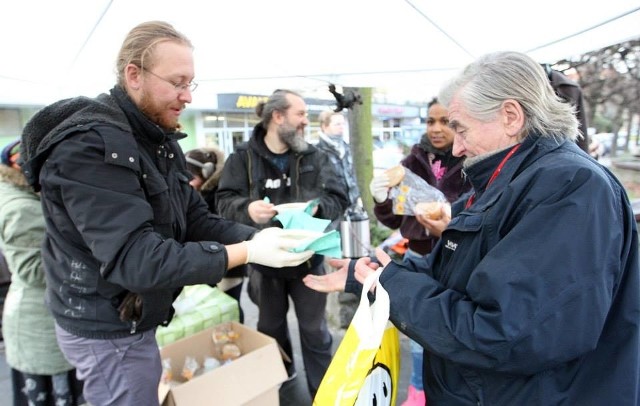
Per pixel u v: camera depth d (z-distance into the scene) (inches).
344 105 98.4
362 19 65.6
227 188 88.9
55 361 75.7
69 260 47.0
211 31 68.7
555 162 33.0
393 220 86.5
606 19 57.8
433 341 34.7
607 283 30.5
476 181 39.2
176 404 59.1
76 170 39.9
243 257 45.8
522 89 34.8
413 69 89.1
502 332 30.4
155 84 44.9
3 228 71.6
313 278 49.7
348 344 35.7
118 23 64.7
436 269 44.8
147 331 51.7
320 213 84.8
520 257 30.9
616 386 33.3
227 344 82.0
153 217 44.6
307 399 93.4
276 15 63.9
